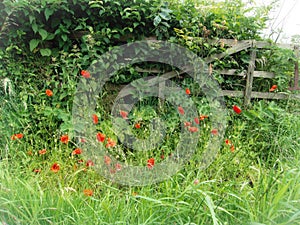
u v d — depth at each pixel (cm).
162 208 143
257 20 292
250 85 292
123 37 270
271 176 157
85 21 265
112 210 144
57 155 197
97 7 255
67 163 196
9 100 239
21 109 237
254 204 146
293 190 147
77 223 132
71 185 177
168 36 273
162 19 265
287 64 299
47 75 254
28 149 204
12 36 250
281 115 270
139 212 142
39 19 251
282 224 125
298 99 297
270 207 138
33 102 253
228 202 149
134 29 268
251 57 288
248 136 250
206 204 135
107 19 265
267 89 305
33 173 177
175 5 275
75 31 262
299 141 252
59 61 261
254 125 267
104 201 145
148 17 258
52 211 139
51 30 260
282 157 223
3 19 246
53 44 267
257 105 291
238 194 154
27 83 256
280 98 298
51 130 234
